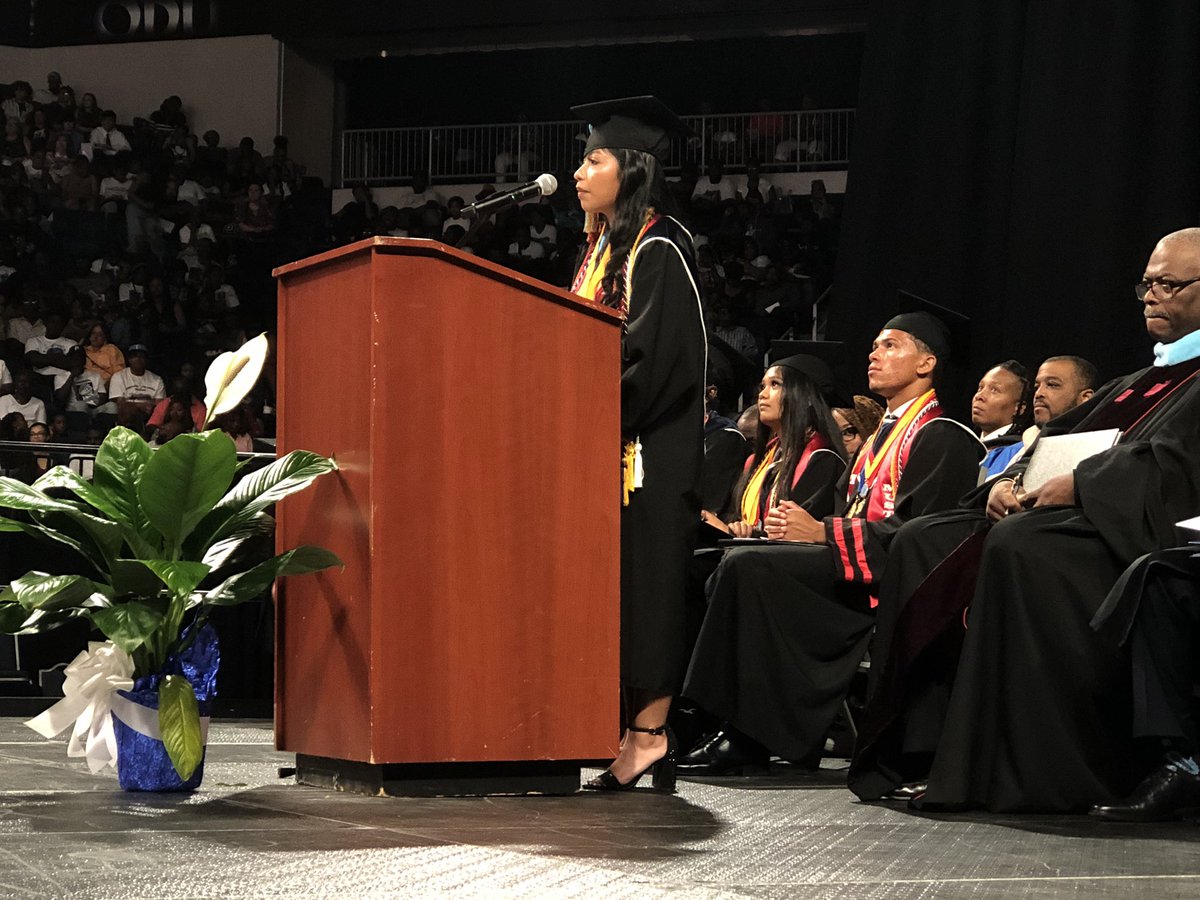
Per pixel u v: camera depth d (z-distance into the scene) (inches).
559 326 119.6
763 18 658.2
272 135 685.9
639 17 657.6
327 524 115.0
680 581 130.4
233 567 189.2
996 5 380.5
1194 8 348.5
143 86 690.8
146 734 116.9
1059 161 359.6
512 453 116.3
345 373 113.4
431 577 111.4
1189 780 118.4
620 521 126.0
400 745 109.7
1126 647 122.0
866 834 106.3
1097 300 353.1
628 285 132.3
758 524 207.8
